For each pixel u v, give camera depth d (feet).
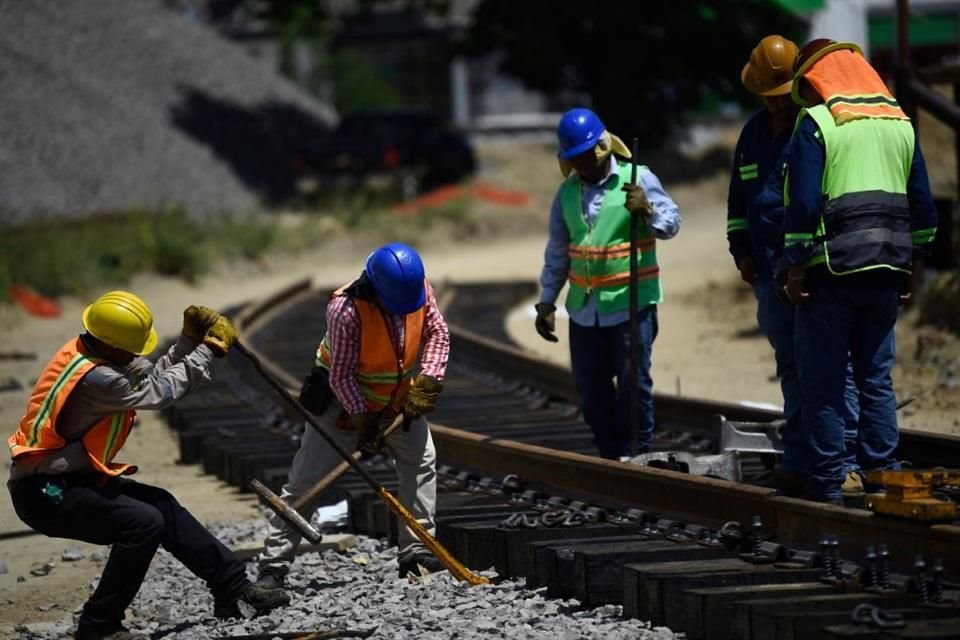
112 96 390.01
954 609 53.88
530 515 76.89
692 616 57.21
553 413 119.96
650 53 338.75
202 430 118.73
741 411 98.17
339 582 72.95
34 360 177.47
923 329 142.00
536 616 61.62
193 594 74.38
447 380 144.46
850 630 50.78
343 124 366.22
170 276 259.39
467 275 265.34
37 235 251.80
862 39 352.69
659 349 160.45
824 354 66.85
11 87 358.64
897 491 60.18
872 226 65.41
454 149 365.61
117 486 64.23
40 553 89.25
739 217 77.92
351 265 294.05
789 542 66.90
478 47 354.95
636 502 77.82
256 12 442.50
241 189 366.63
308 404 69.67
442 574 70.79
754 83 73.92
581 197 85.46
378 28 508.94
